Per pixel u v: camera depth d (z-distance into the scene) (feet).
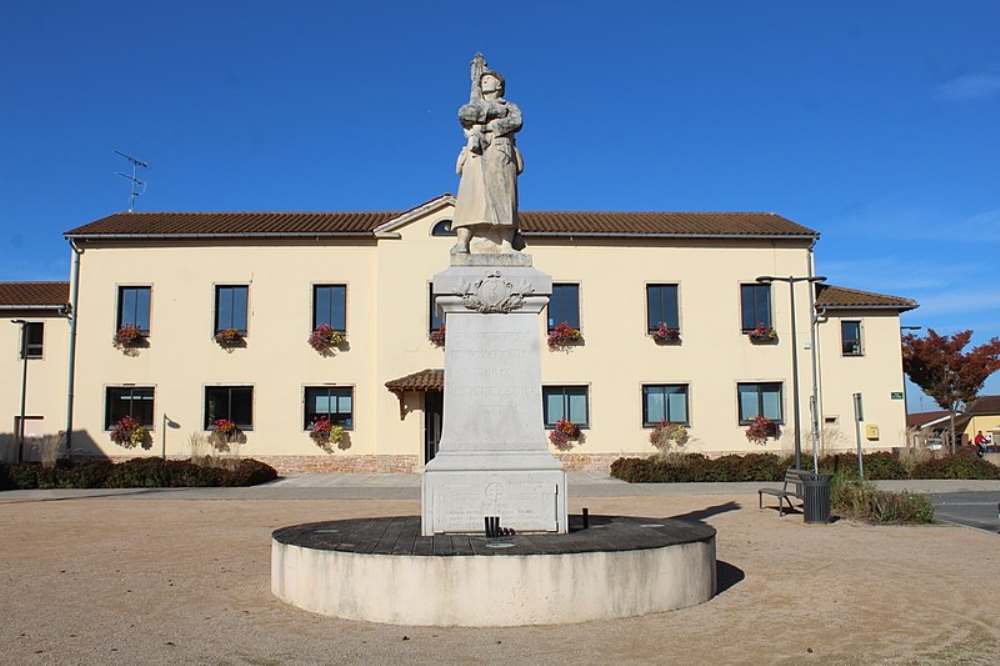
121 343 102.68
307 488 80.64
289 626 25.12
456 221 32.71
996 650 22.62
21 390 102.68
